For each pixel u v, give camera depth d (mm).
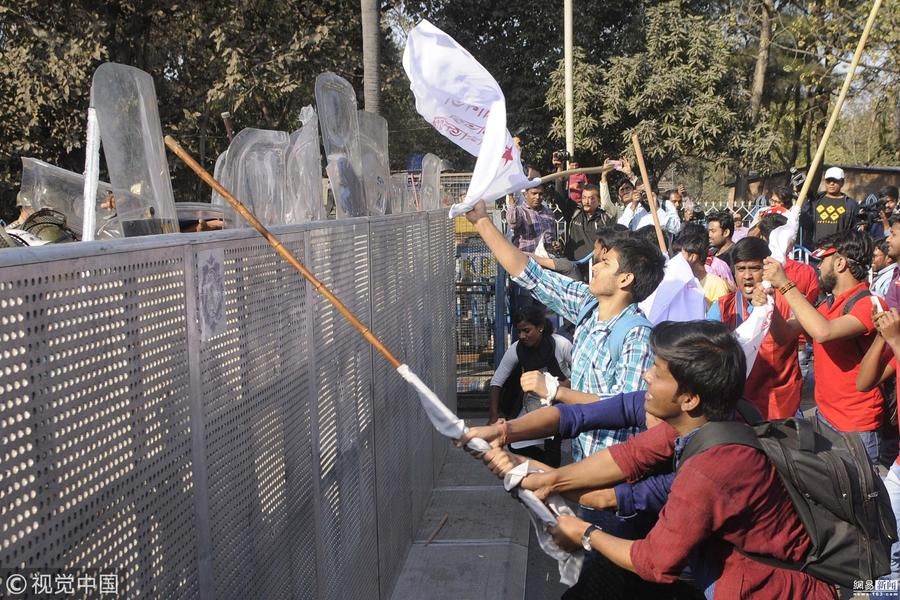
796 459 2504
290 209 4102
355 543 4125
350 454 4051
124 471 1875
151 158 2902
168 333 2107
